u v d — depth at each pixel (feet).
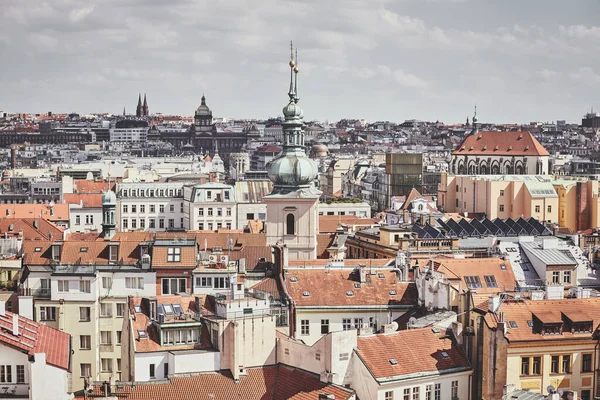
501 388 513.04
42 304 654.53
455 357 522.47
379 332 566.36
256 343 540.52
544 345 523.29
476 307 540.93
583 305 545.44
